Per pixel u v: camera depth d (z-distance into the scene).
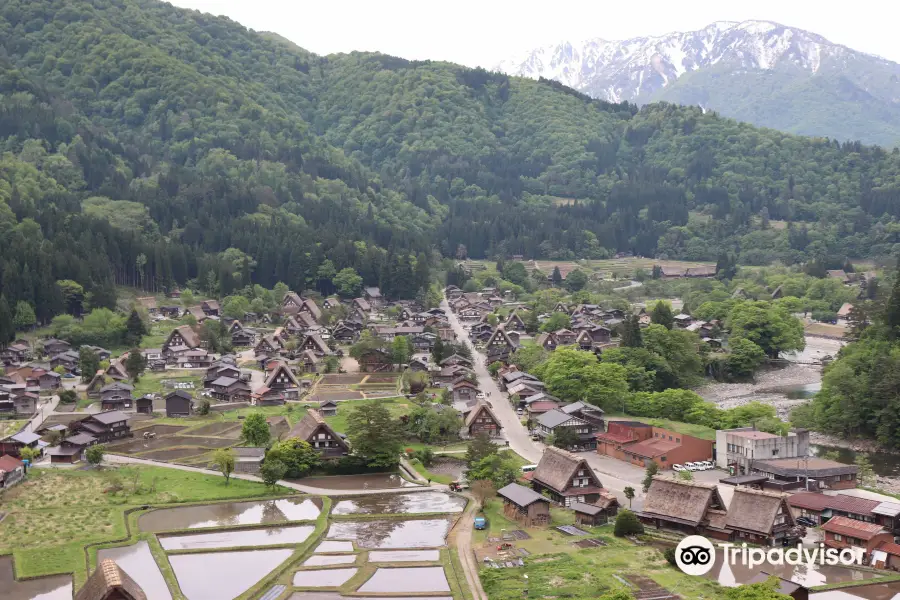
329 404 172.00
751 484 125.38
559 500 119.19
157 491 123.38
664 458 136.62
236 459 136.25
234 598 87.50
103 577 73.44
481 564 95.62
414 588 90.00
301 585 90.94
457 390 187.75
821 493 118.75
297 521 111.06
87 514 112.12
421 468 138.12
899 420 156.62
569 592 86.50
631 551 98.88
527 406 173.12
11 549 99.44
